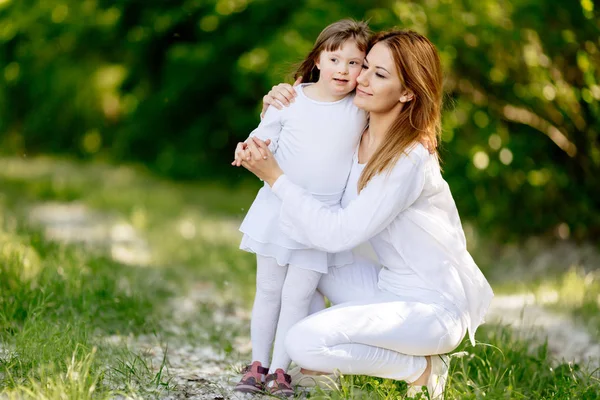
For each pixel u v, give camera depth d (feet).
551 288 20.38
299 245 10.68
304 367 10.30
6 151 56.90
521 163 24.75
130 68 48.75
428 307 10.34
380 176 10.19
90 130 56.90
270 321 11.26
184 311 17.81
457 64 24.63
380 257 11.02
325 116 10.59
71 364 10.76
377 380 11.26
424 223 10.56
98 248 22.59
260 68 33.50
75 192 37.65
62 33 44.11
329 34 10.63
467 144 25.02
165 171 49.60
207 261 23.70
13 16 42.98
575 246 25.36
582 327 16.90
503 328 14.40
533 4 22.94
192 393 11.05
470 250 24.72
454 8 23.53
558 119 24.52
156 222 31.24
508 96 25.08
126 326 15.17
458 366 12.81
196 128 49.11
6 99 54.24
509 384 11.73
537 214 25.99
